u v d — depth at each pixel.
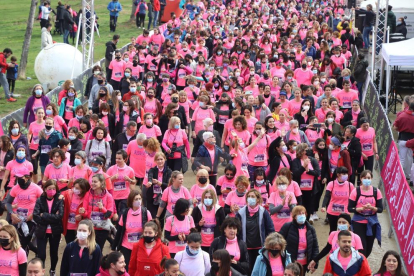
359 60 28.34
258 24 39.09
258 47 30.98
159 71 27.58
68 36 45.00
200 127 19.62
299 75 26.48
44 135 17.55
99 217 13.32
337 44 36.88
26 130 20.45
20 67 35.38
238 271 11.38
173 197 13.54
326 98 20.66
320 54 32.47
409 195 14.38
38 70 32.06
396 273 10.59
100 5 66.69
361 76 28.08
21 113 22.25
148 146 15.89
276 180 13.52
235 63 28.41
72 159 17.12
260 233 12.37
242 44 31.00
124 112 19.56
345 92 22.89
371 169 18.19
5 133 20.83
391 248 15.85
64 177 14.96
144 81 27.47
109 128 19.77
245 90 23.41
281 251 10.95
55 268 14.53
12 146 16.66
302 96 22.81
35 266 10.52
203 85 26.02
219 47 30.02
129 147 16.80
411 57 25.31
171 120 17.12
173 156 17.09
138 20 52.56
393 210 16.03
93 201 13.30
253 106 20.41
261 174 14.24
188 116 21.06
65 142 15.43
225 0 53.94
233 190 13.84
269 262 10.98
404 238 14.20
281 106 19.92
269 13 48.12
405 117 19.20
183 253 10.94
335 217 14.64
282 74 26.95
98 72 23.14
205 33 34.56
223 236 11.51
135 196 12.50
